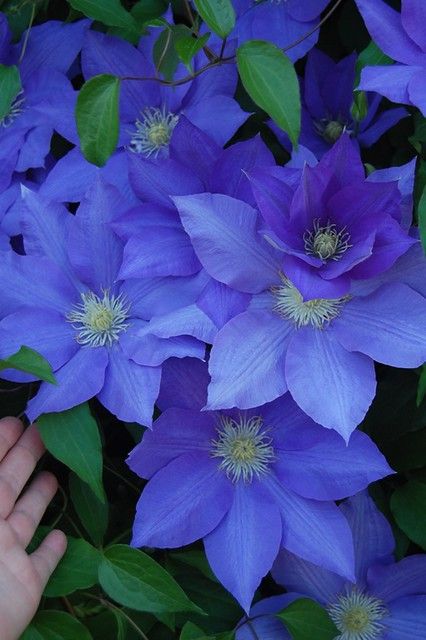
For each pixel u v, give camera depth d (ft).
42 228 2.26
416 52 2.16
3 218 2.37
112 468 2.48
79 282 2.28
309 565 2.37
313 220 2.10
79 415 2.16
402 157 2.39
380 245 2.04
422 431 2.41
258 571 2.19
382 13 2.16
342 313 2.14
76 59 2.49
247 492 2.27
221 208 2.09
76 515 2.41
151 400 2.13
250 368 2.09
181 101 2.37
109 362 2.20
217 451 2.29
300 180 2.08
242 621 2.33
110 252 2.26
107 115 2.09
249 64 2.04
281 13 2.36
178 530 2.21
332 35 2.54
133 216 2.22
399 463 2.42
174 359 2.21
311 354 2.11
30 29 2.43
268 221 2.04
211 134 2.28
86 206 2.23
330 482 2.22
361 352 2.11
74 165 2.35
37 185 2.41
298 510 2.24
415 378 2.37
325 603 2.40
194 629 2.15
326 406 2.06
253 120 2.43
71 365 2.22
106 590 2.15
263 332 2.12
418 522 2.34
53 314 2.25
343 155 2.06
